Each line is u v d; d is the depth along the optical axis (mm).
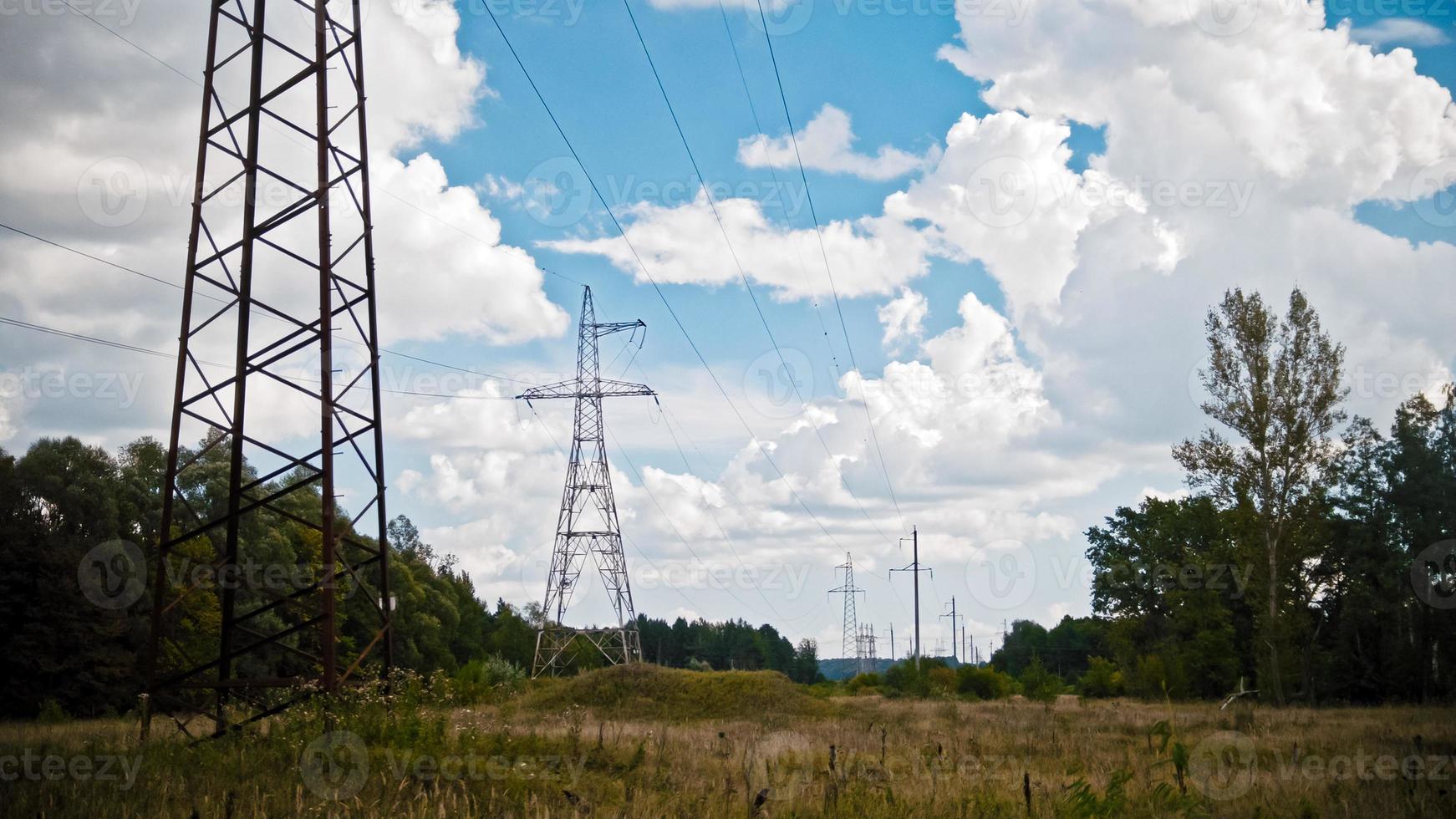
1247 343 51500
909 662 75625
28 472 50094
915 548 79125
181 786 13625
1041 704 54594
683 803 14195
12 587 43000
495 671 53344
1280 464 51344
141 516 54969
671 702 47875
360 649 68812
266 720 19594
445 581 93500
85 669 43812
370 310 21516
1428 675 57031
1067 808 14633
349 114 21625
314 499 63000
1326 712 43625
